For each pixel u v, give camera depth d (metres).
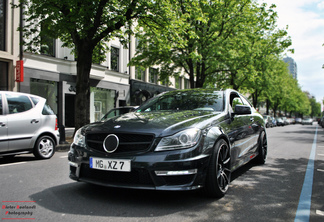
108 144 3.30
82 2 9.28
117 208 3.18
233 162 4.18
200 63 18.64
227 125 4.04
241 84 26.36
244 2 18.27
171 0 11.51
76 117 10.96
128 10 10.83
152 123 3.43
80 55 10.86
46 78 16.56
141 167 3.10
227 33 18.58
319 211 3.22
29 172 5.25
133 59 17.80
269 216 3.03
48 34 10.21
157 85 28.62
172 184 3.13
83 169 3.54
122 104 23.94
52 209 3.15
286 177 4.95
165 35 12.17
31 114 6.79
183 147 3.17
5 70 14.83
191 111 4.15
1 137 6.14
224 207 3.27
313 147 9.98
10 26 14.86
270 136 16.09
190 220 2.86
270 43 24.80
